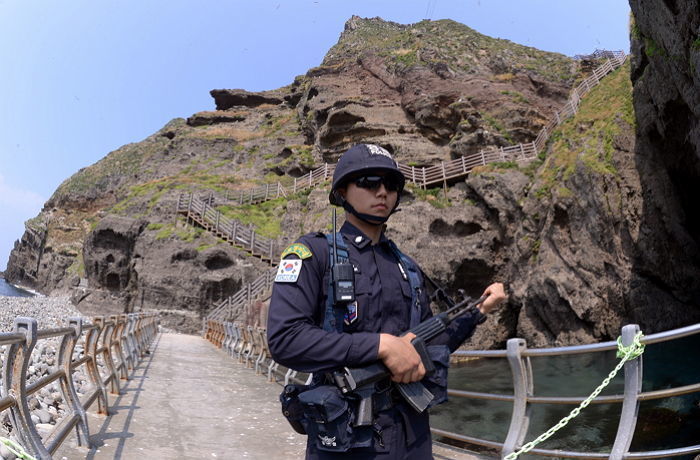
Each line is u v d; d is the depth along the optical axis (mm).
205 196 40250
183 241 34688
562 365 18938
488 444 3867
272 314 1478
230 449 4852
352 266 1522
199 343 24188
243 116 60531
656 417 9578
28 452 2891
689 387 2754
